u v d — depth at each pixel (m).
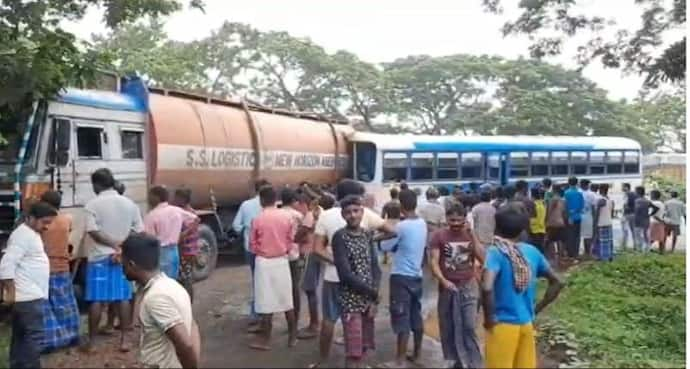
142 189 11.67
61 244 7.89
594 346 8.55
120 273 8.00
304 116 18.45
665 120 55.19
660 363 8.15
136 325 8.87
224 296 11.37
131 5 12.47
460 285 7.03
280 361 7.64
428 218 12.77
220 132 13.73
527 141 24.08
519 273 5.79
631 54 17.53
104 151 10.71
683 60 15.95
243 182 14.73
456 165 22.16
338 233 6.97
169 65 30.39
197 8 13.34
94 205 7.95
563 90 44.47
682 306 11.47
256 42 40.09
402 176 20.73
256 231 7.96
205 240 13.01
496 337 5.80
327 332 7.59
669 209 18.78
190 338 4.68
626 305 11.42
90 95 10.53
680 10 16.55
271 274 7.90
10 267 6.90
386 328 9.23
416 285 7.38
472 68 44.25
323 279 7.77
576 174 25.53
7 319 9.73
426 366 7.44
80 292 9.95
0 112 9.38
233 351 8.05
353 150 20.28
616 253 18.12
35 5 11.23
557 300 11.45
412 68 45.22
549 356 8.15
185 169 12.66
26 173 9.30
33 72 9.21
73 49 9.88
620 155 27.05
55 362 7.55
